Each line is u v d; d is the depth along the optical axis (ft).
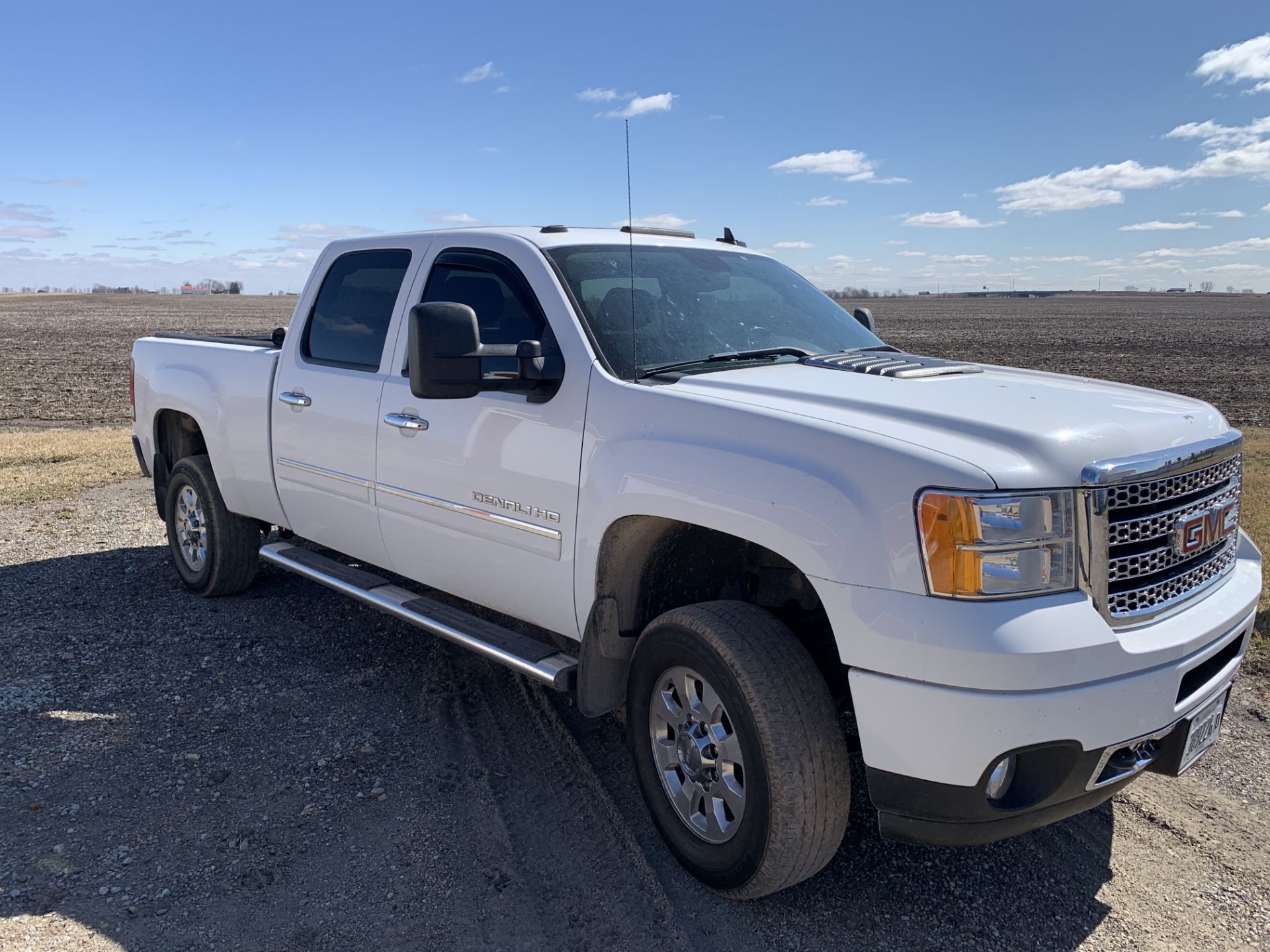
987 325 211.41
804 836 8.90
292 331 15.97
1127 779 8.85
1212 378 81.82
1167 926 9.52
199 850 10.41
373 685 14.90
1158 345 133.39
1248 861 10.62
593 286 12.00
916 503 8.13
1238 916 9.67
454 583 13.32
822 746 8.91
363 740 13.08
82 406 63.67
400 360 13.67
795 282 14.99
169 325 196.54
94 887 9.70
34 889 9.64
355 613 18.22
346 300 15.16
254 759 12.50
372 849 10.52
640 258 13.06
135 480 31.53
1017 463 8.18
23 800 11.35
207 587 18.69
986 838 8.51
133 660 15.80
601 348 11.25
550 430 11.23
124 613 18.16
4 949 8.68
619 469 10.30
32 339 146.41
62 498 28.73
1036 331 180.34
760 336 12.67
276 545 17.11
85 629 17.21
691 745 9.96
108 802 11.35
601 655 11.03
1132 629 8.55
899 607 8.14
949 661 7.91
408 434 13.19
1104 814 11.60
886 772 8.45
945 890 10.06
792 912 9.64
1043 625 7.91
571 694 14.69
